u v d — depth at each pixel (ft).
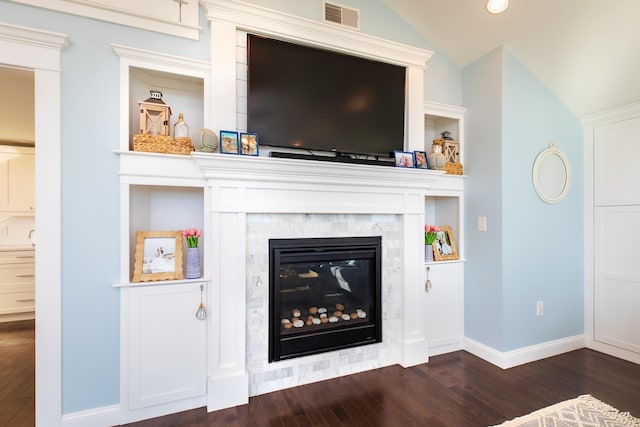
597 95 8.77
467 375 7.86
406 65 8.71
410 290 8.47
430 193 9.05
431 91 9.32
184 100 7.59
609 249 9.20
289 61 7.32
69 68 5.80
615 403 6.63
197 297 6.51
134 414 6.11
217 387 6.46
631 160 8.71
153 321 6.22
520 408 6.47
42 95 5.62
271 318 7.24
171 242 6.70
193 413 6.35
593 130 9.55
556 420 6.06
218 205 6.51
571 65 8.27
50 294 5.68
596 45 7.57
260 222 7.13
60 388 5.73
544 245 9.02
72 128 5.82
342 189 7.67
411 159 8.44
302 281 7.93
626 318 8.80
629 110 8.64
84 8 5.90
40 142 5.63
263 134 7.05
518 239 8.59
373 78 8.27
